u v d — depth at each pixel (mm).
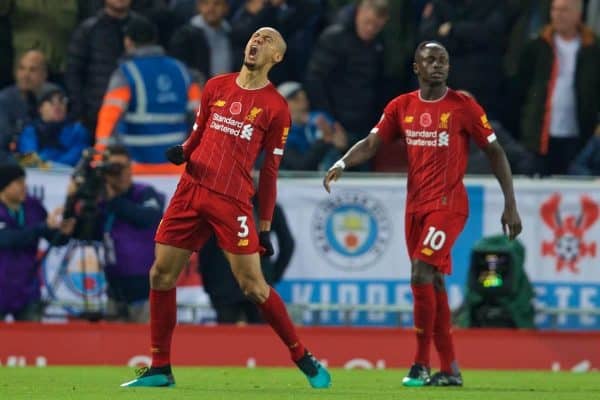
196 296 48125
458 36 54938
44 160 51688
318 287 48469
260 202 31562
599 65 54688
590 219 48750
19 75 52469
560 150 54969
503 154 34469
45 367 44469
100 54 54344
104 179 47219
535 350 46531
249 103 30938
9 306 46969
